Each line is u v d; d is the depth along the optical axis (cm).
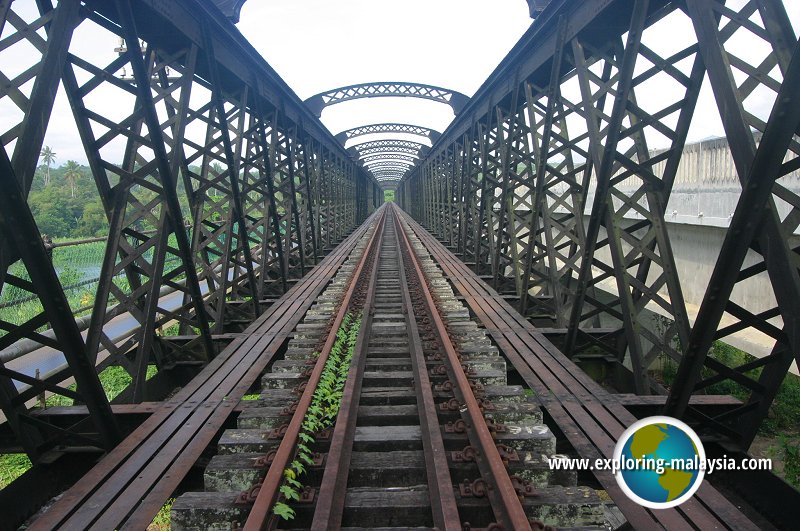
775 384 411
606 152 511
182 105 618
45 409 461
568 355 631
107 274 490
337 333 657
